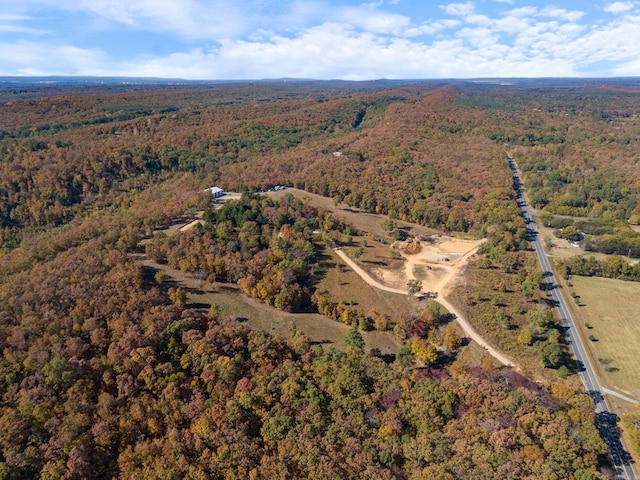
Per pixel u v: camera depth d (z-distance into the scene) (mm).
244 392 100375
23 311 114625
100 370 103250
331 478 80500
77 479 80938
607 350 130625
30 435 88000
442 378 110500
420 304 146625
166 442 89188
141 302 124688
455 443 88312
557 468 82312
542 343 123312
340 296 151250
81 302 118750
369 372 111750
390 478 81188
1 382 96438
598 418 106188
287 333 132625
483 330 133375
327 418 96562
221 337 118625
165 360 111500
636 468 93125
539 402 99812
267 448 89812
